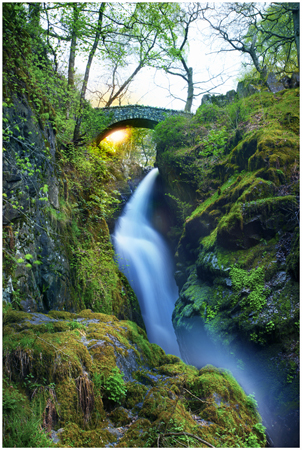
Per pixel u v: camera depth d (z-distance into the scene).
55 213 6.09
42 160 5.57
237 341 6.25
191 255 10.94
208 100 15.14
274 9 12.36
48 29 6.85
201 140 12.80
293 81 12.05
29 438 2.27
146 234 16.53
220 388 3.79
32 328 3.35
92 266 7.06
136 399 3.34
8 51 4.80
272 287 6.29
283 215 7.04
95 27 7.70
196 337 7.52
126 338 4.49
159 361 4.84
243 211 7.44
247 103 11.43
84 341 3.62
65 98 7.30
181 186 12.71
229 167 10.00
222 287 7.50
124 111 14.66
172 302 13.99
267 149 8.12
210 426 3.15
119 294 8.76
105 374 3.26
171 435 2.75
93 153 9.26
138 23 9.31
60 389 2.75
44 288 5.09
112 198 9.20
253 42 14.29
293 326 5.49
